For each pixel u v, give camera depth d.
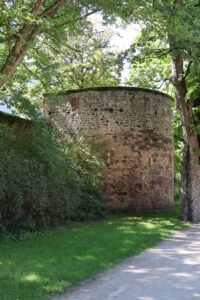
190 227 12.82
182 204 14.91
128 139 17.48
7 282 5.64
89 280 5.98
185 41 9.84
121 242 9.23
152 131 18.11
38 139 12.35
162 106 18.81
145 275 6.29
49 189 11.92
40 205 11.16
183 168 15.02
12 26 9.79
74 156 15.32
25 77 12.36
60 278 5.91
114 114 17.53
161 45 15.38
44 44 12.30
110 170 17.25
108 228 12.11
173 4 8.97
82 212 14.63
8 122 15.20
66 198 12.56
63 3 9.54
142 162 17.61
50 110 18.78
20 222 10.83
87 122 17.73
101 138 17.45
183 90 14.81
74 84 25.92
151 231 11.48
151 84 19.31
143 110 17.91
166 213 17.59
